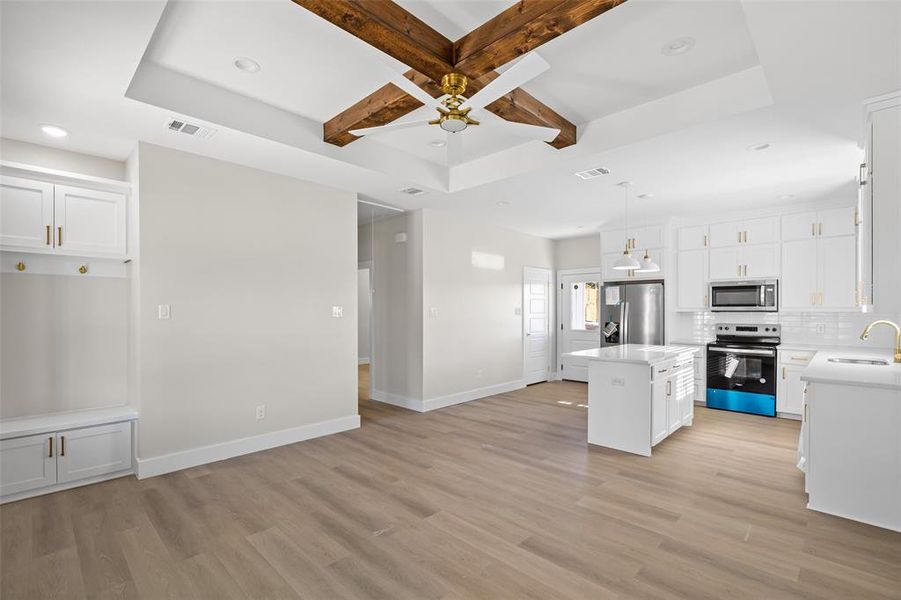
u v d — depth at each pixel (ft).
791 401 16.56
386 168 13.60
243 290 12.81
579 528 8.53
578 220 20.40
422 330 18.25
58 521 8.78
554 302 25.91
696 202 16.84
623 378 13.07
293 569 7.23
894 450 8.49
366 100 10.51
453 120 8.17
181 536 8.23
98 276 11.98
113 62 7.67
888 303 8.53
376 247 20.61
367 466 11.84
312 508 9.37
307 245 14.30
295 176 13.83
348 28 7.02
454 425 15.96
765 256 17.58
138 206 11.07
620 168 12.89
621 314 21.08
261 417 13.16
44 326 11.22
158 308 11.29
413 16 7.49
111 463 10.84
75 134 10.60
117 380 12.19
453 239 19.58
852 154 11.71
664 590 6.66
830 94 8.58
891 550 7.73
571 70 9.21
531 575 7.05
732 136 10.60
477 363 20.67
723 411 17.90
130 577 7.01
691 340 19.97
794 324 17.65
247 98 10.55
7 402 10.73
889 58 7.29
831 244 16.20
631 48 8.43
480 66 8.06
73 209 10.85
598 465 11.89
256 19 7.62
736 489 10.31
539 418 16.96
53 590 6.70
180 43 8.34
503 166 13.94
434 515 9.06
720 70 9.28
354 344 15.61
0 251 10.30
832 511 9.04
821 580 6.89
